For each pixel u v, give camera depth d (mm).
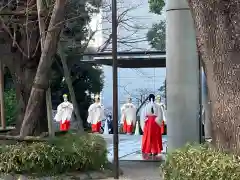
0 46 9641
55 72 23312
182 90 9570
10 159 7590
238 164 5180
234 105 5633
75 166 7898
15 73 9609
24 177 7539
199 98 9773
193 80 9609
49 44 8023
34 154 7570
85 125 26438
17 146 7848
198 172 5297
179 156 5867
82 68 26984
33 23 9227
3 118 11812
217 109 5758
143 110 12672
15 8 9484
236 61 5660
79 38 21188
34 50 9328
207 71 5871
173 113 9664
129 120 19594
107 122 24328
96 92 27953
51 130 8711
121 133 21547
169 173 5965
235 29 5652
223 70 5684
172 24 9594
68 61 22484
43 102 8906
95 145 8328
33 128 8367
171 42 9625
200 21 5812
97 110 19828
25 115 8352
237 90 5641
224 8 5637
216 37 5695
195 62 9609
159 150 12281
